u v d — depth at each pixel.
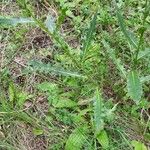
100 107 0.47
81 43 0.60
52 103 0.53
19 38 0.60
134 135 0.50
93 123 0.50
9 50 0.59
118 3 0.64
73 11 0.65
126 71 0.56
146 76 0.51
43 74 0.56
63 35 0.61
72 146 0.48
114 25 0.62
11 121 0.52
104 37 0.60
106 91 0.54
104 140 0.48
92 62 0.56
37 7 0.66
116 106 0.52
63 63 0.56
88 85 0.54
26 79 0.56
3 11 0.64
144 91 0.54
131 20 0.62
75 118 0.51
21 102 0.53
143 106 0.52
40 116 0.52
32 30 0.62
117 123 0.51
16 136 0.51
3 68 0.57
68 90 0.54
